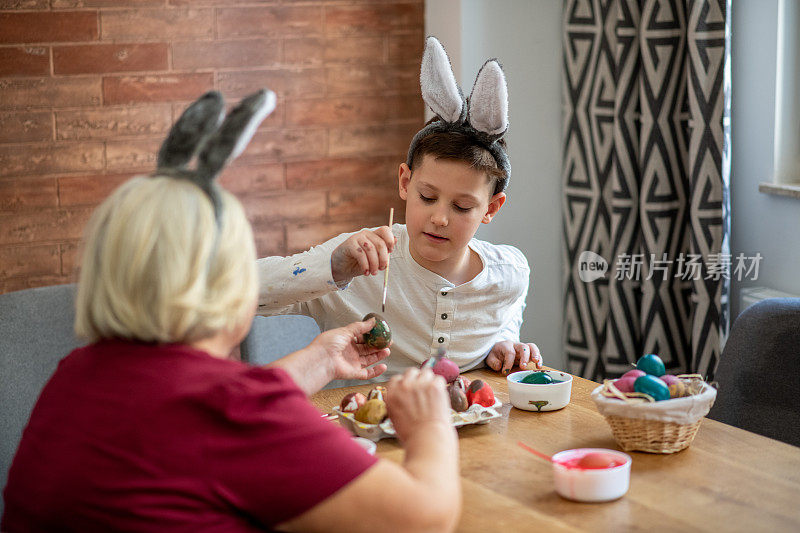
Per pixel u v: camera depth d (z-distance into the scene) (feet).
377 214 9.93
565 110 9.52
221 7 8.93
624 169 8.90
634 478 4.03
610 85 8.96
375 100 9.72
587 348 9.59
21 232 8.51
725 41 8.09
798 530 3.51
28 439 3.14
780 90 8.23
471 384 4.93
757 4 8.30
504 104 5.29
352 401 4.77
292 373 4.36
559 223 9.97
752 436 4.54
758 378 5.70
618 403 4.23
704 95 8.17
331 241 5.59
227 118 3.22
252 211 9.35
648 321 8.88
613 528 3.55
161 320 2.95
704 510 3.70
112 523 2.91
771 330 5.71
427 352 5.90
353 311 5.92
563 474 3.81
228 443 2.94
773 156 8.33
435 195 5.42
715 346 8.48
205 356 3.08
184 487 2.90
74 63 8.47
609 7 8.86
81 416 2.99
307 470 2.93
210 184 3.12
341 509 2.93
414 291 5.91
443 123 5.58
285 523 2.98
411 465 3.16
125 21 8.59
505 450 4.41
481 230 9.60
